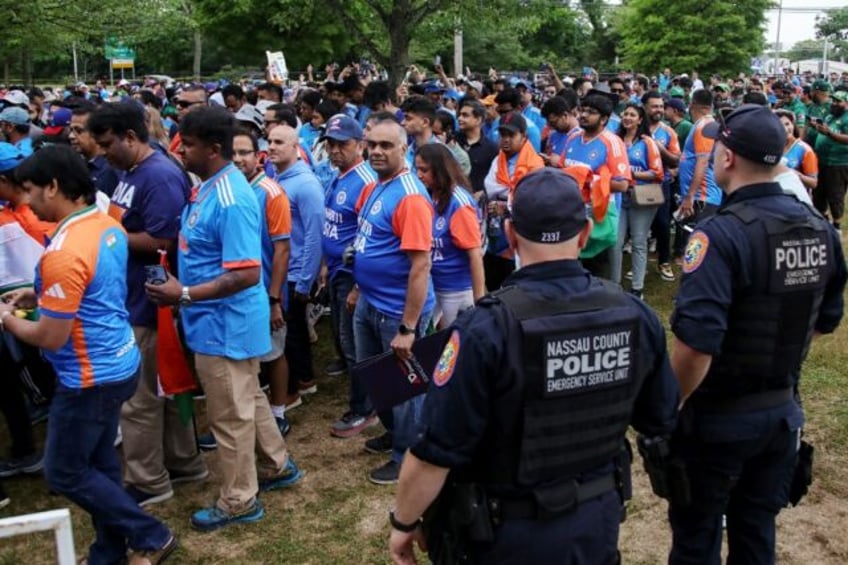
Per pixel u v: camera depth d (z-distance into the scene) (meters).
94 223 3.14
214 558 3.72
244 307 3.68
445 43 14.91
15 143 6.80
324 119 7.21
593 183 6.16
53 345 3.02
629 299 2.24
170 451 4.34
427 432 2.10
